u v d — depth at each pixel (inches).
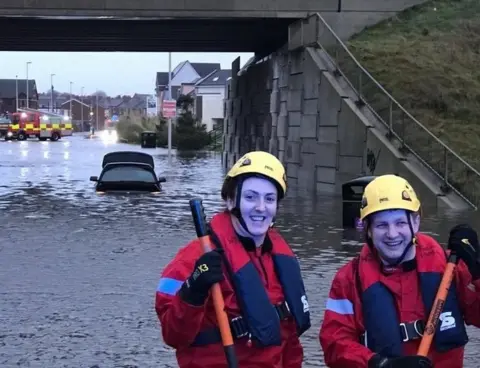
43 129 2723.9
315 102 824.3
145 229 493.0
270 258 124.3
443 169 660.1
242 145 1228.5
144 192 751.7
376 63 810.8
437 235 474.6
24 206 629.0
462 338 124.0
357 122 736.3
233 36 1055.0
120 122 2783.0
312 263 378.0
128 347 238.4
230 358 113.0
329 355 127.6
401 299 123.9
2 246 424.5
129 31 1010.7
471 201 633.0
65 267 364.2
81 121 5782.5
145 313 279.1
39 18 878.4
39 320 269.0
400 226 123.6
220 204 646.5
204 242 118.4
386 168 689.6
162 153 1801.2
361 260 128.2
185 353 119.9
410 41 859.4
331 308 128.6
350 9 901.8
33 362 223.3
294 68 898.7
